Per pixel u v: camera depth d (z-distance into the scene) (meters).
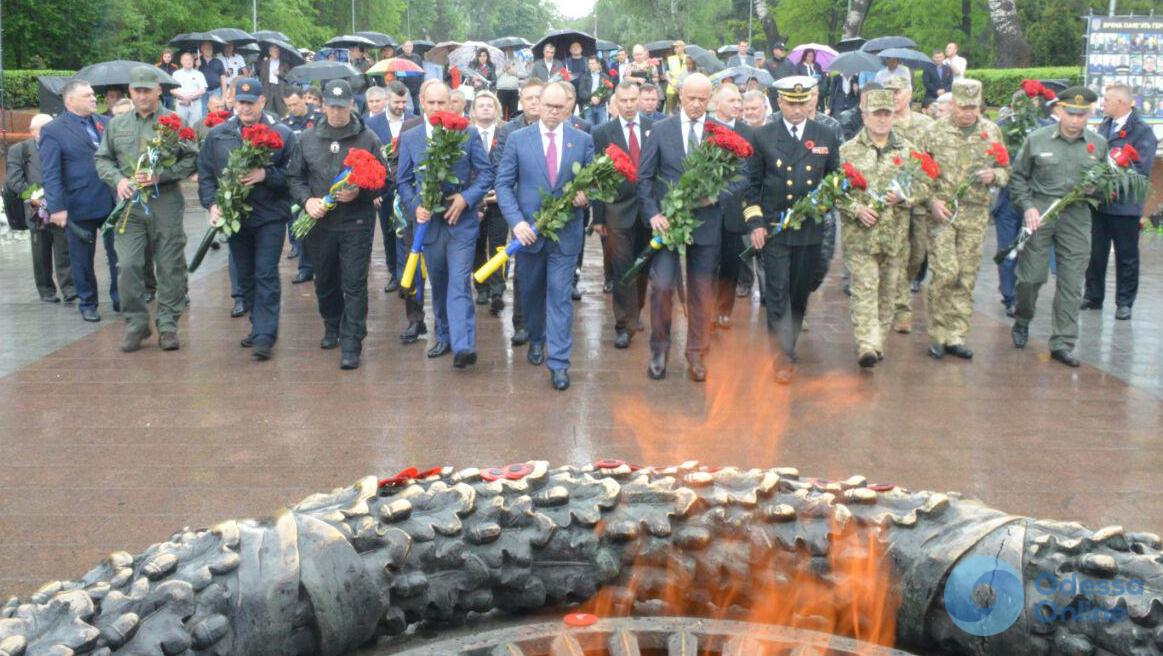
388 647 2.94
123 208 9.09
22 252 15.38
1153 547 2.88
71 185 10.38
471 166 8.52
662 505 3.06
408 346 9.45
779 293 8.29
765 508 3.01
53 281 11.95
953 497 3.12
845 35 40.84
